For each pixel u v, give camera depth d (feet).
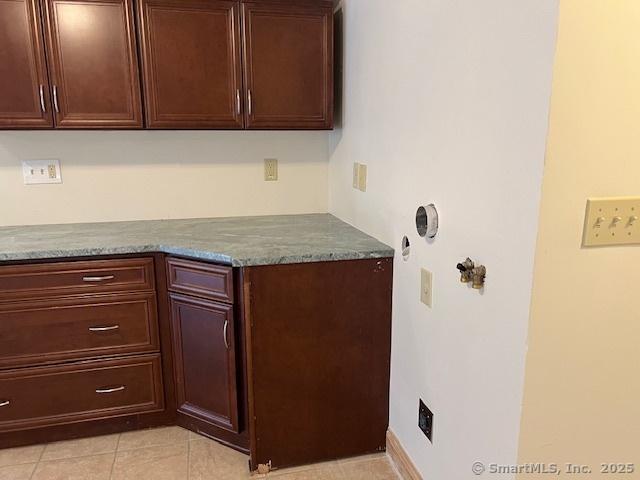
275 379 6.20
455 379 4.79
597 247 3.56
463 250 4.48
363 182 7.13
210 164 8.44
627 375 3.88
